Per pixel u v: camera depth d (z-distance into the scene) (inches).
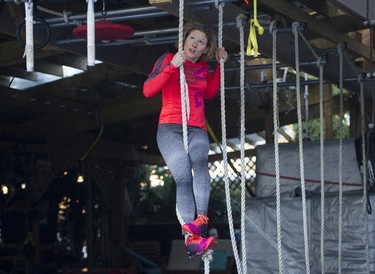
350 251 340.8
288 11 322.7
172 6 254.5
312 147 377.1
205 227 207.0
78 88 535.2
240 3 347.6
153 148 706.2
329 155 373.7
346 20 383.2
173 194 766.5
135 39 348.8
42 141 575.5
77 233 652.1
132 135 658.8
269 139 528.4
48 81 494.0
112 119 552.4
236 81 472.7
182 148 210.2
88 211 621.6
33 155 572.7
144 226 722.2
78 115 559.2
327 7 381.1
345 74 414.6
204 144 214.2
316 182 374.3
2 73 471.5
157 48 401.7
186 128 205.8
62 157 601.3
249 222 367.9
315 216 352.2
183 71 204.8
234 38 311.3
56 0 276.2
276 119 240.1
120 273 561.3
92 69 475.5
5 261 544.7
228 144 764.6
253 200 373.7
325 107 532.4
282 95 544.4
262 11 362.6
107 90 555.2
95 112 556.4
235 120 586.9
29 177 569.6
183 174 208.7
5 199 566.6
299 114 267.9
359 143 362.9
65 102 534.3
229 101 584.1
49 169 589.3
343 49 347.6
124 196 661.9
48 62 471.5
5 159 561.9
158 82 208.2
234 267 596.7
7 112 545.6
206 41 212.4
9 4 309.6
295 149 382.0
